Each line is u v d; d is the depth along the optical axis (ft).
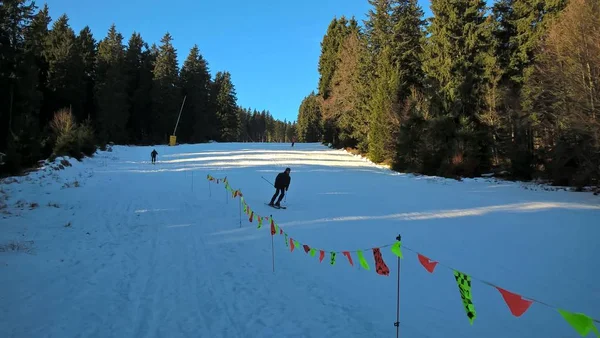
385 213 42.78
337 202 51.29
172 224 35.91
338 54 185.78
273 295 18.71
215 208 44.86
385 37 135.95
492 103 92.32
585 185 66.80
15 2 120.78
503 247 28.07
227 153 145.07
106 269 22.50
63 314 16.31
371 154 126.62
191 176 80.74
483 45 95.14
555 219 39.63
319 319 16.01
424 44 111.45
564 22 68.64
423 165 95.25
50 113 189.26
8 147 69.05
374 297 18.62
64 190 57.00
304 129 358.64
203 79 276.00
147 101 247.50
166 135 247.70
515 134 87.66
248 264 23.77
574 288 19.77
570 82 66.54
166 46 247.91
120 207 44.73
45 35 192.95
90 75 222.28
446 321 16.02
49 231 32.01
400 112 111.34
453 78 95.35
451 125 93.15
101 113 200.23
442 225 36.24
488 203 51.08
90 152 112.37
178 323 15.53
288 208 46.06
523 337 14.73
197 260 24.56
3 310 16.53
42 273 21.45
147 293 18.84
